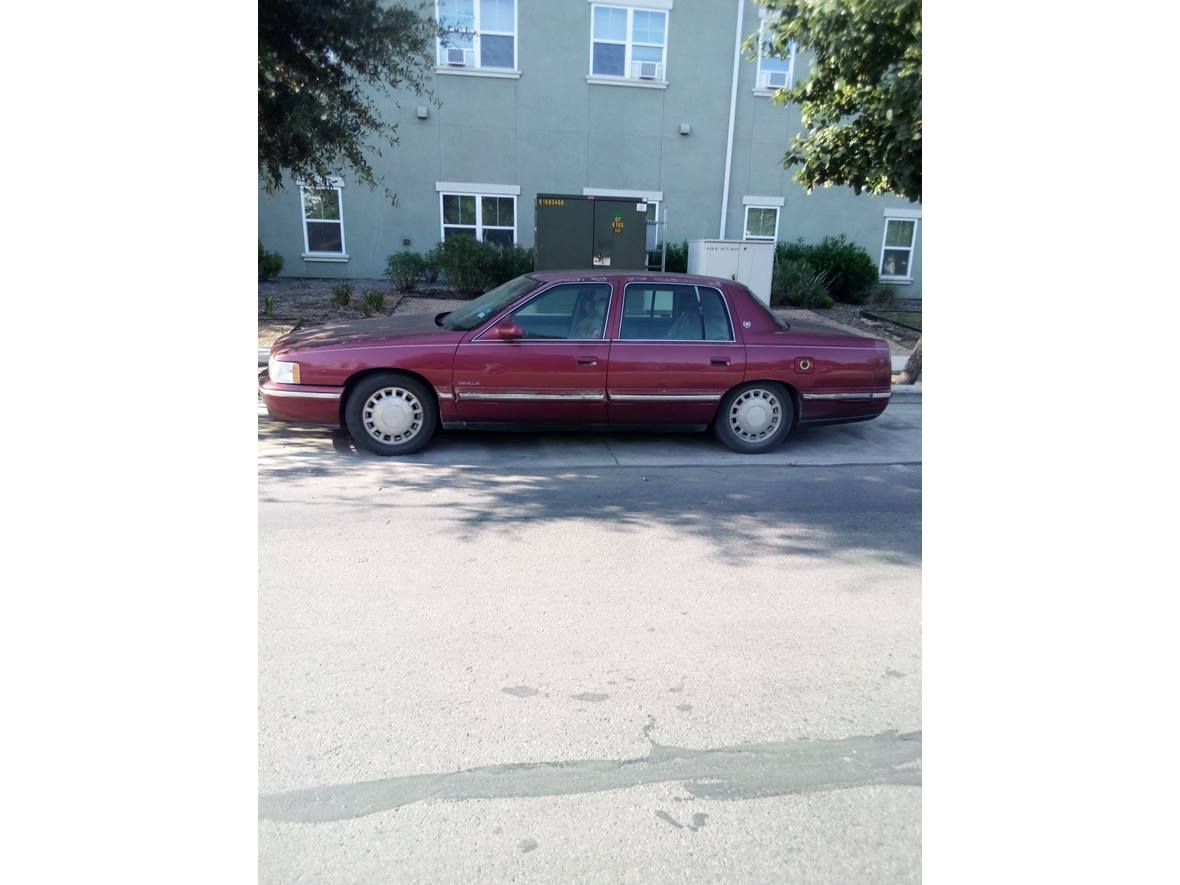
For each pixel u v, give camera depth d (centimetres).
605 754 260
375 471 560
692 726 276
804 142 838
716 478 574
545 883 208
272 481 530
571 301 609
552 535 447
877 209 1666
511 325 593
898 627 351
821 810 238
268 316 1138
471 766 252
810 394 638
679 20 1511
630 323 613
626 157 1558
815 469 607
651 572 401
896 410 841
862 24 592
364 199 1523
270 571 388
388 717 275
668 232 1603
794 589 387
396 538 435
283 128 836
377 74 944
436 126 1498
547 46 1490
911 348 1165
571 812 234
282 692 287
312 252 1549
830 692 299
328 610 350
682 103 1549
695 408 629
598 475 570
